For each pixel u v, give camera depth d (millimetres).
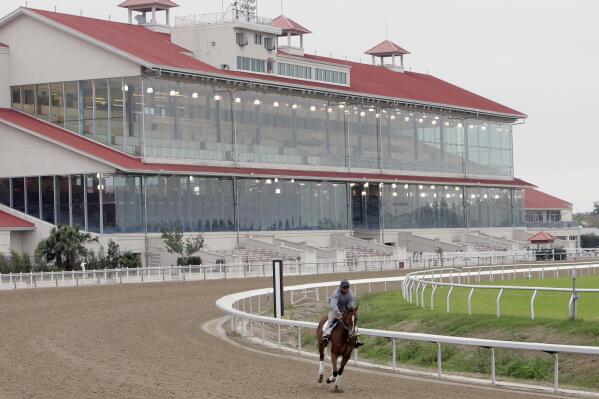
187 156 78688
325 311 47219
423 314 38031
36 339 34438
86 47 77250
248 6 87875
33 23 79438
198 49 85375
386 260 79875
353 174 92125
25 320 40688
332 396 23688
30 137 75250
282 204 86000
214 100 81062
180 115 78375
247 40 85562
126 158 74500
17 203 75688
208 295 53625
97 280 61562
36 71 79312
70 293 53906
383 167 96062
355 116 93500
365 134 94500
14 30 80250
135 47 78438
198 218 78750
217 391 23875
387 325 37750
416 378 27250
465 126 106062
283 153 86562
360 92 91875
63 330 37281
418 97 99062
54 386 24438
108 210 72812
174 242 72562
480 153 108062
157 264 74125
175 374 26656
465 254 88375
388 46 113875
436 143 102312
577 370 28000
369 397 23594
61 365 28156
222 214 80750
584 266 64000
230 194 81562
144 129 75500
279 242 84250
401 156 98188
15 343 33281
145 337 35688
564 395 24688
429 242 97188
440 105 100250
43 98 79125
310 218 88688
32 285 58625
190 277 65688
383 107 96062
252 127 84000
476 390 25047
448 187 103625
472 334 33125
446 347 32094
